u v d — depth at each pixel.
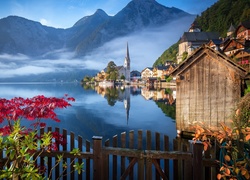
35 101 4.37
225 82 12.67
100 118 24.08
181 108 13.98
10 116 4.32
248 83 21.66
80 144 4.82
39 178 2.67
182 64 13.88
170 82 86.44
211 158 4.38
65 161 4.82
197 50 13.23
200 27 129.50
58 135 4.88
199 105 13.40
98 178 4.58
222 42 68.25
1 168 4.41
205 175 4.39
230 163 3.74
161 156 4.50
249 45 51.81
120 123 21.39
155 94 54.38
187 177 4.39
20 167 2.75
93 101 41.28
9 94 59.88
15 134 2.77
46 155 4.80
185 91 13.90
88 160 4.86
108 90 79.50
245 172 2.99
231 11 116.00
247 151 3.53
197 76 13.54
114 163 4.78
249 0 108.25
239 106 4.76
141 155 4.54
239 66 12.16
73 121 22.52
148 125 20.25
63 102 4.57
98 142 4.60
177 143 4.62
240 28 66.00
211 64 13.11
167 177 4.62
